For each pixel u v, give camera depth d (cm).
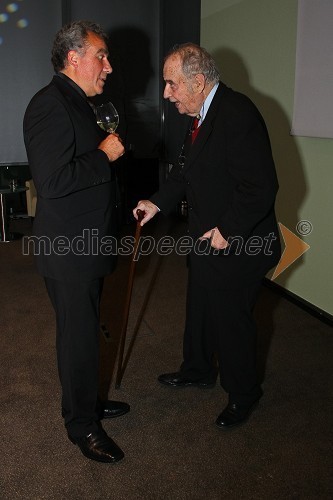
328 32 284
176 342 290
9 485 179
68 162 163
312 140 316
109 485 179
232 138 176
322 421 216
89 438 192
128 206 571
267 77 360
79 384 186
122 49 589
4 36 554
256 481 181
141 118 614
